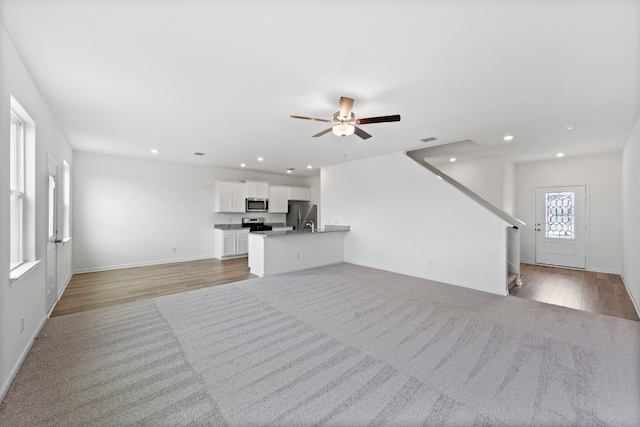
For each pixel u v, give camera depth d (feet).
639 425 5.01
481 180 18.99
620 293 13.23
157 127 12.26
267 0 4.94
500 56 6.70
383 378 6.42
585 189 18.16
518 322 9.70
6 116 5.98
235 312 10.51
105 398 5.68
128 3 5.02
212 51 6.58
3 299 5.87
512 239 15.05
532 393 5.89
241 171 24.99
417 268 16.33
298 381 6.29
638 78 7.64
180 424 5.01
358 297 12.41
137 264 19.29
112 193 18.25
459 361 7.15
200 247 22.48
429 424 5.03
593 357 7.34
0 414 5.21
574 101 9.26
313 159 19.61
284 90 8.59
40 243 8.80
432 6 5.08
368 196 19.11
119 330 8.89
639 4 4.91
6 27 5.70
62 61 7.00
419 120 11.16
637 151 11.05
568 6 5.04
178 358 7.23
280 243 17.10
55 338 8.29
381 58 6.84
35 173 8.20
